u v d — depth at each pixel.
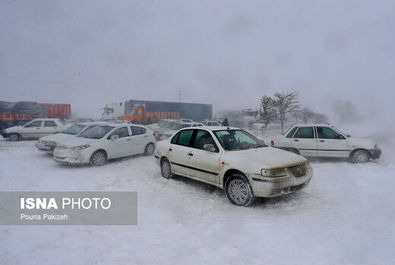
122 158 9.18
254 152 4.89
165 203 4.70
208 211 4.30
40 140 9.66
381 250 3.00
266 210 4.32
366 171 6.87
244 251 3.03
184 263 2.79
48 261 2.85
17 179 6.32
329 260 2.81
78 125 10.87
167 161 6.32
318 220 3.89
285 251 3.01
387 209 4.28
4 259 2.89
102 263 2.80
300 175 4.54
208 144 5.00
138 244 3.22
